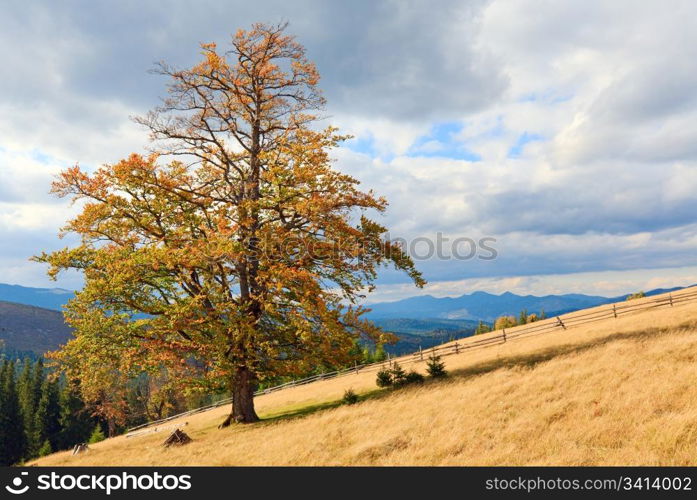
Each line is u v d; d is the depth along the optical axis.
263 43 21.28
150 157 20.42
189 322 19.41
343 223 19.78
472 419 13.84
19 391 76.00
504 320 77.88
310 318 19.38
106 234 20.64
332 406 22.84
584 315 41.16
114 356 20.06
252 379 22.44
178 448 17.39
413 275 21.72
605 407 12.43
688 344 17.72
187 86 20.72
